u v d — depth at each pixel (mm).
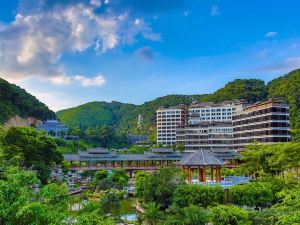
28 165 94562
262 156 107000
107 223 27016
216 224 53906
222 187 80938
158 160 162875
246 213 53469
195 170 123438
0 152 40969
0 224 24125
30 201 25469
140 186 85438
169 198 78562
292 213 28328
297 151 95500
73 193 105312
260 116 177500
